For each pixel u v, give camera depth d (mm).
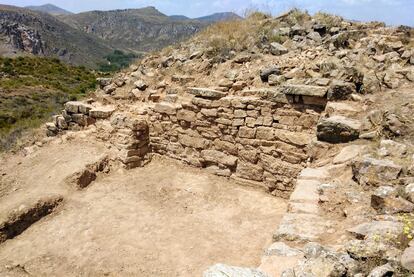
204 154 10672
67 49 94938
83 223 8758
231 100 9922
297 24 12234
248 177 9914
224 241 7703
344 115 8078
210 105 10344
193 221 8555
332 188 6129
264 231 7973
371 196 5328
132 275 6863
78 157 11562
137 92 12938
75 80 37438
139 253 7473
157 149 11844
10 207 9367
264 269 4371
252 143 9688
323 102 8758
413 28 10781
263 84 10258
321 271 3865
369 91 8578
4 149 14352
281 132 9188
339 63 9336
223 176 10391
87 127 13086
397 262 3803
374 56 9555
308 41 11367
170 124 11414
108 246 7809
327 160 7477
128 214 8984
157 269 6953
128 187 10336
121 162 11328
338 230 5094
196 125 10789
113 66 76938
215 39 12852
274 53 11289
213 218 8641
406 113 7160
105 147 11875
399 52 9469
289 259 4520
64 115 13734
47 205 9469
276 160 9328
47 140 13375
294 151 8969
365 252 4012
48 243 8266
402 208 4949
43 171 11289
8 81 32344
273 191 9430
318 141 7941
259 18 13797
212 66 11938
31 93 28578
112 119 12047
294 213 5688
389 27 11250
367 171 5973
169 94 11977
